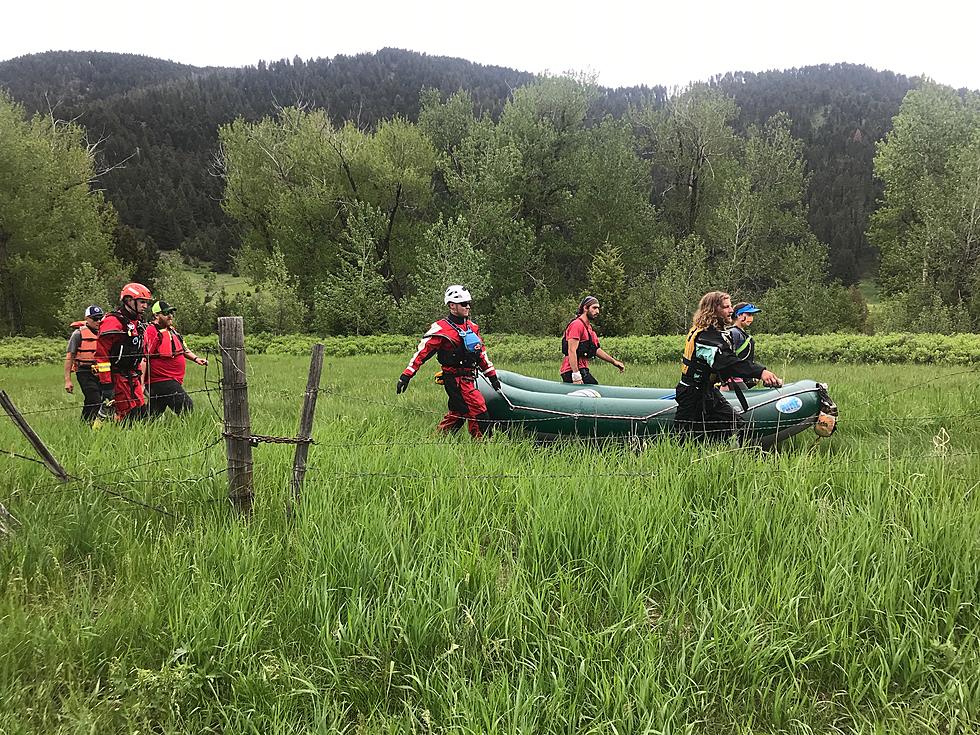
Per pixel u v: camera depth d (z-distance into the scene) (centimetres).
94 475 412
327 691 234
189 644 251
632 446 514
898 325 2803
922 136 3556
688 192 4459
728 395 616
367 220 3262
